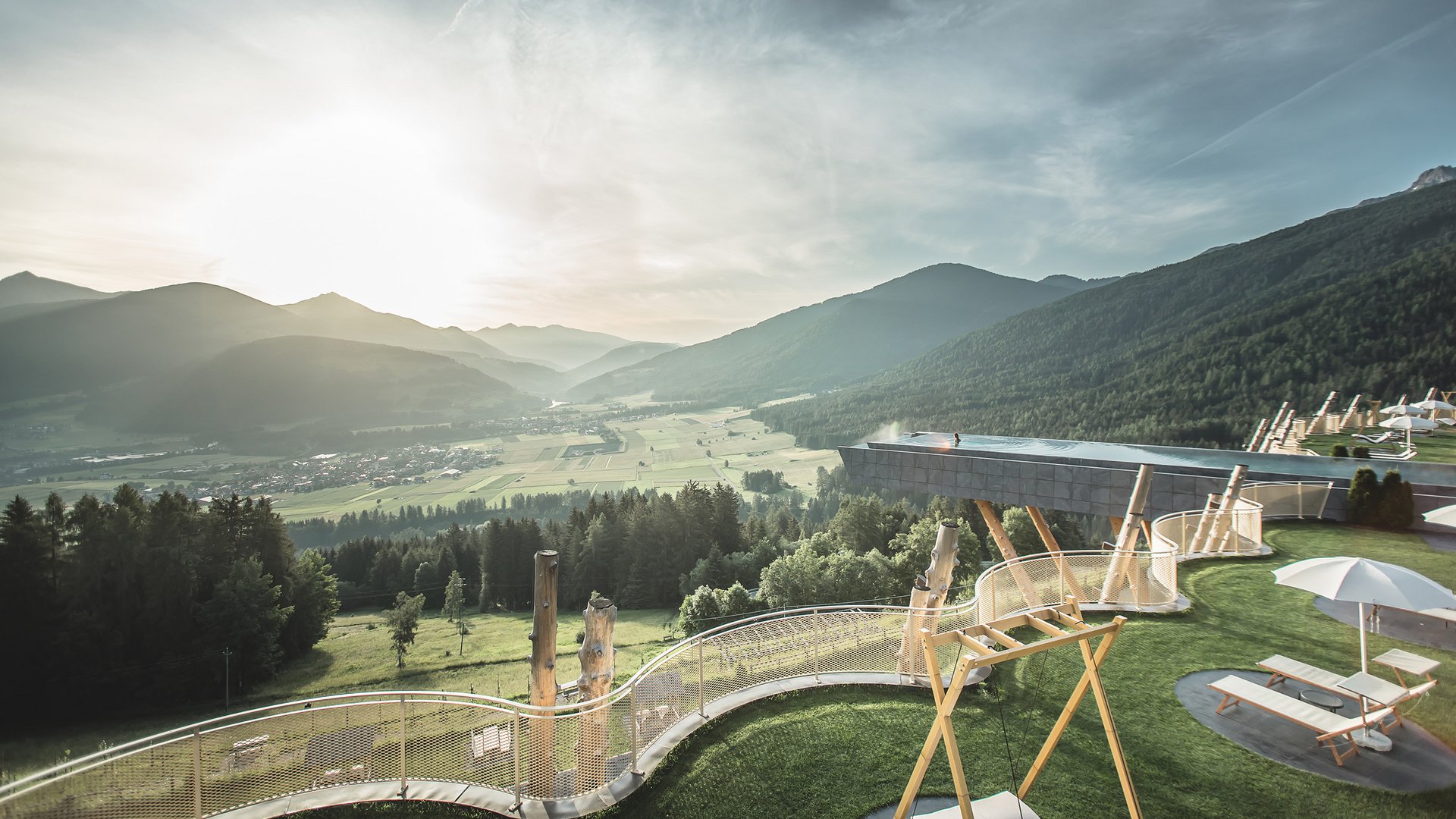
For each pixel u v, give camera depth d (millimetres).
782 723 11328
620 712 11680
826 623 13781
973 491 29188
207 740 9883
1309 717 10047
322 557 81000
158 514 69562
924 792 9500
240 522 74000
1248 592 16344
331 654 76188
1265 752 10023
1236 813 8766
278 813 9391
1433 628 13891
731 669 12555
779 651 13023
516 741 9805
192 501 74250
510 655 71688
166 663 60531
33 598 58375
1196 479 24375
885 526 90062
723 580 87625
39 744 51375
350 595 109812
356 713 11531
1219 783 9383
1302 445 43438
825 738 10891
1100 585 16469
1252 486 23281
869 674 13070
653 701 11391
